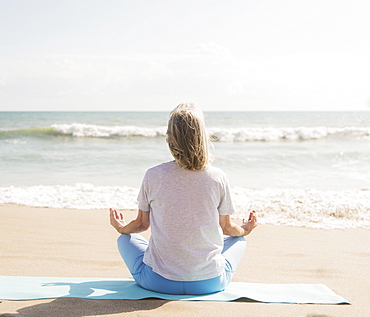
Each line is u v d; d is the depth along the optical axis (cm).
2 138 2205
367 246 504
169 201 269
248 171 1280
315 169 1333
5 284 304
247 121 4341
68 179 1104
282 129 2316
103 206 746
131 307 257
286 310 266
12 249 443
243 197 841
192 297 278
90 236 527
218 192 274
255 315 254
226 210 281
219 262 280
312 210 721
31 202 760
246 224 314
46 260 404
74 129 2311
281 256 452
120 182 1070
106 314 244
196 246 271
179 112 267
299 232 577
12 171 1227
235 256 301
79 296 276
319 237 550
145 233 566
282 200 805
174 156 269
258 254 459
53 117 4866
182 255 271
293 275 380
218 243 280
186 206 268
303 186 1037
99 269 378
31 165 1353
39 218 629
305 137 2305
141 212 288
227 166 1376
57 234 530
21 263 389
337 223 637
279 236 552
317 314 261
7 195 815
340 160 1535
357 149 1870
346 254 465
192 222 268
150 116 5178
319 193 882
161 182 270
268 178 1155
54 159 1496
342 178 1163
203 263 273
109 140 2172
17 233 527
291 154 1680
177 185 269
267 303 279
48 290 289
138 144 2025
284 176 1191
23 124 3528
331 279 369
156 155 1631
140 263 295
